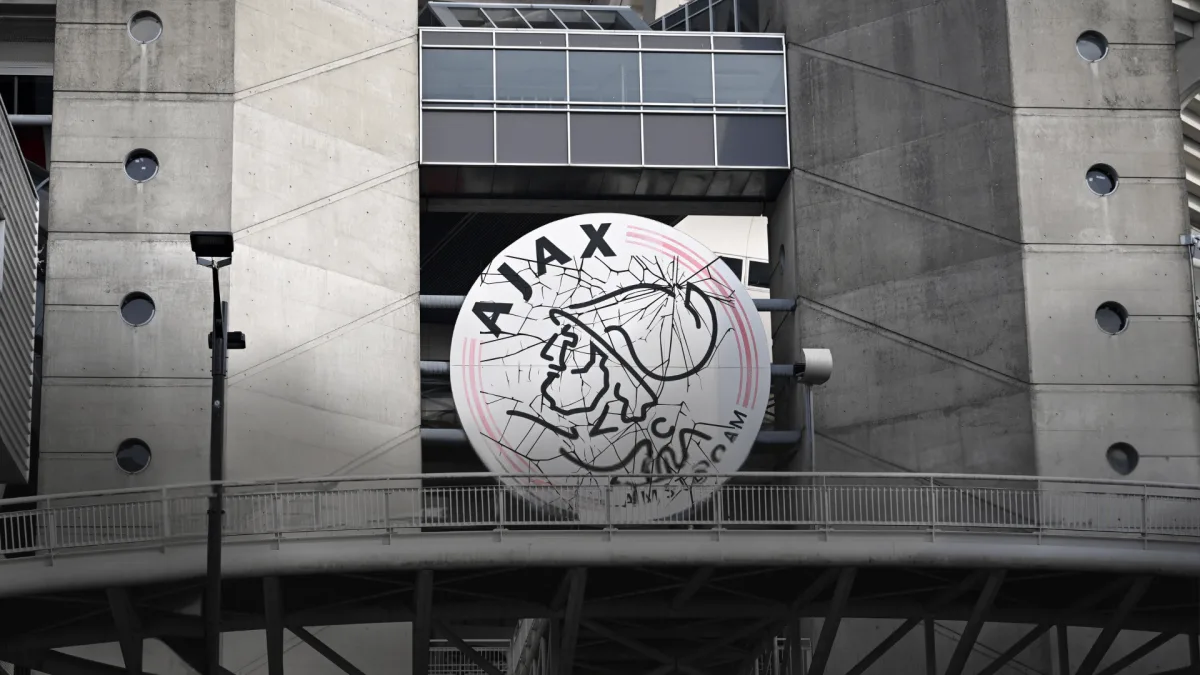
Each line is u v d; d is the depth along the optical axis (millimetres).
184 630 35375
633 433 45781
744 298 46969
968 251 45750
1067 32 46625
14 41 48938
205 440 42312
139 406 42406
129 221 43531
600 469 45469
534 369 45875
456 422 54562
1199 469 44188
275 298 43562
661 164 49094
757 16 52406
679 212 51406
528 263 46625
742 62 49906
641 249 47156
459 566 34094
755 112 49531
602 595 37281
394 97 47406
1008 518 43125
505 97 49062
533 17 50500
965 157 46312
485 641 51406
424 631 35562
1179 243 45531
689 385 46281
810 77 49156
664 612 37156
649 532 34625
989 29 46719
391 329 45531
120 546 32812
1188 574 35688
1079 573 37500
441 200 50125
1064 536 35531
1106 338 44719
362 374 44562
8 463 36906
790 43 49844
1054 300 44844
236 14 44906
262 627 36062
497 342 45938
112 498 41594
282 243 44062
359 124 46375
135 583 32594
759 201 50938
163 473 42000
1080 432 44031
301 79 45500
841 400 46469
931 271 46125
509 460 45219
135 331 42906
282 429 42781
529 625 42906
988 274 45344
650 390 46125
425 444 46062
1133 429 44188
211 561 27656
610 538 34469
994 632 43312
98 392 42469
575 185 49781
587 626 37625
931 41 47406
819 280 47625
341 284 44844
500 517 34562
